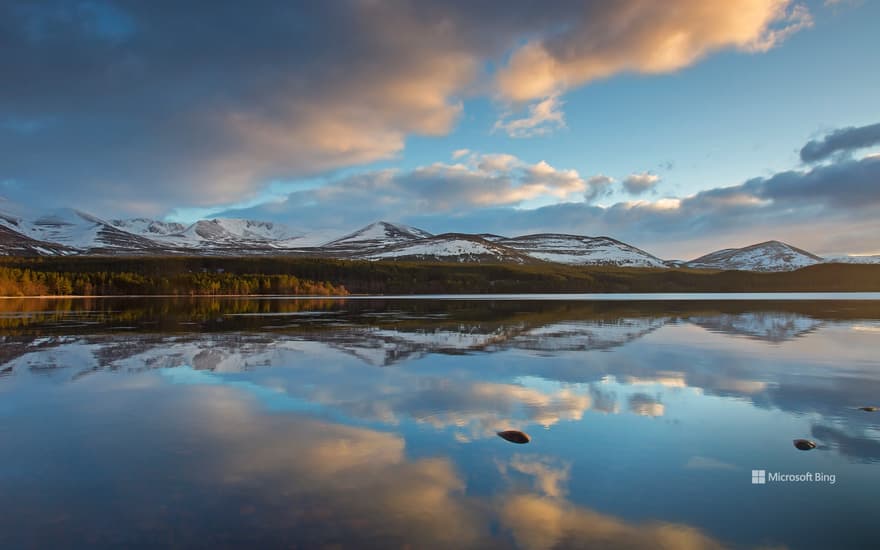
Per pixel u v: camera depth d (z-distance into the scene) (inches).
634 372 812.0
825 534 307.6
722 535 305.7
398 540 294.2
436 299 4375.0
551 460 427.5
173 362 911.0
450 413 570.3
